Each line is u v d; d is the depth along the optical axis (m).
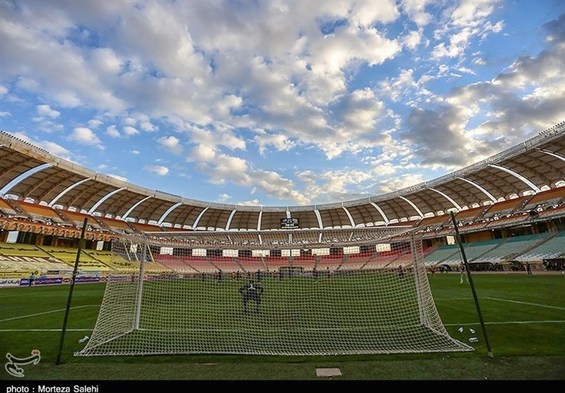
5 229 30.28
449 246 45.00
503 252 35.78
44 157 29.11
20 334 7.50
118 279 9.34
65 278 28.36
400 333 7.11
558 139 27.12
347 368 4.89
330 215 57.78
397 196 47.84
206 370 4.88
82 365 5.15
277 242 12.20
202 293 14.11
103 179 36.25
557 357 5.09
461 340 6.42
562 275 23.48
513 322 7.89
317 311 10.27
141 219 49.25
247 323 8.52
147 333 7.37
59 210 39.31
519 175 35.91
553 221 34.75
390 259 12.47
